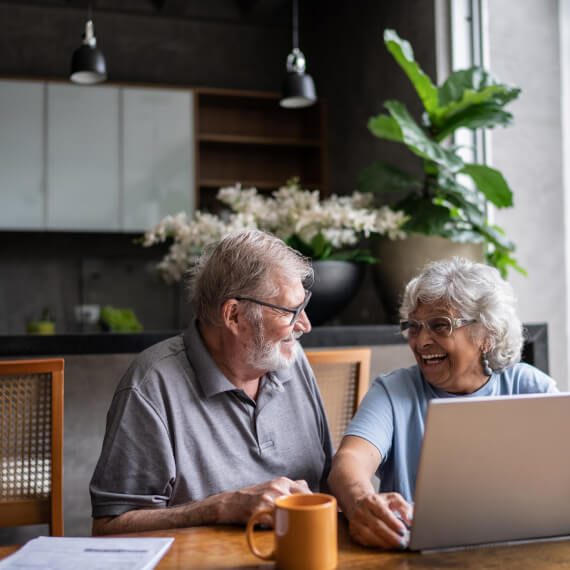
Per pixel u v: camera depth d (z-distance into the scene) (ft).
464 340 4.33
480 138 9.97
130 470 3.92
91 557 2.89
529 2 9.98
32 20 14.78
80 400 6.95
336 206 7.73
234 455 4.17
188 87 14.58
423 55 10.55
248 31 16.07
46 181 13.83
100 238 14.75
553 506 3.12
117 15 15.28
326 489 4.65
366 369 5.92
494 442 2.91
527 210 9.83
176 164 14.46
